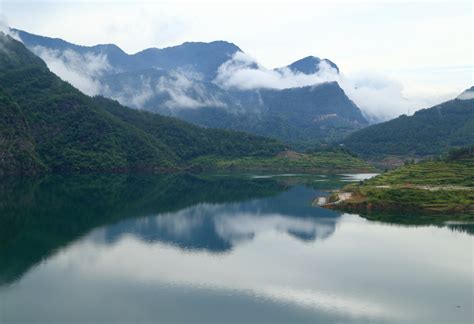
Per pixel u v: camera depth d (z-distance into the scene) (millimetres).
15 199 197625
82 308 84125
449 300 89500
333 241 132250
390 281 99188
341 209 183625
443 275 103188
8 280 97500
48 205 186375
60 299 87938
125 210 181375
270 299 89188
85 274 101750
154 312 82812
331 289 94500
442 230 145500
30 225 149125
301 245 127938
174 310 83750
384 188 191875
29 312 82188
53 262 110000
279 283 97500
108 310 83438
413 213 172125
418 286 96500
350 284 97250
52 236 135375
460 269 107188
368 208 178750
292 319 80750
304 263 111125
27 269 104562
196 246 126312
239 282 97938
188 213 177375
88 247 123688
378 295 91500
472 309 85562
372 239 134250
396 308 85625
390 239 134250
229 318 80812
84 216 166250
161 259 113500
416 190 185250
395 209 176000
